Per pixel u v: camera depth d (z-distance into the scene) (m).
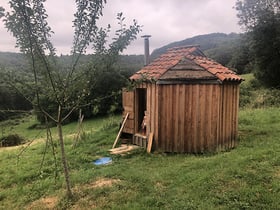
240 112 17.56
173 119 9.59
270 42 29.22
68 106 5.57
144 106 11.24
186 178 6.43
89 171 7.78
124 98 11.68
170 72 9.56
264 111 16.80
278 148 8.00
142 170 7.55
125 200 5.69
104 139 12.08
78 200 5.89
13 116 6.73
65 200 5.90
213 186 5.77
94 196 5.97
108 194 6.03
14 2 4.47
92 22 5.09
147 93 10.11
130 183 6.52
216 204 5.13
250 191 5.36
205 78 9.31
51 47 5.17
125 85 6.55
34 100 5.34
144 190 6.10
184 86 9.45
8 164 9.87
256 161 6.88
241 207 4.95
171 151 9.64
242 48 39.84
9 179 8.07
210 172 6.44
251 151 8.00
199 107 9.41
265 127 12.14
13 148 14.66
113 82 30.45
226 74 9.80
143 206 5.32
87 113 34.34
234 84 10.24
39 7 4.80
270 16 29.22
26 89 5.18
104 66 5.48
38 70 5.06
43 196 6.48
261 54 29.94
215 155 8.53
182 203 5.26
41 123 30.98
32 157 10.48
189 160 8.17
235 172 6.26
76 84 5.33
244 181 5.84
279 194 5.19
